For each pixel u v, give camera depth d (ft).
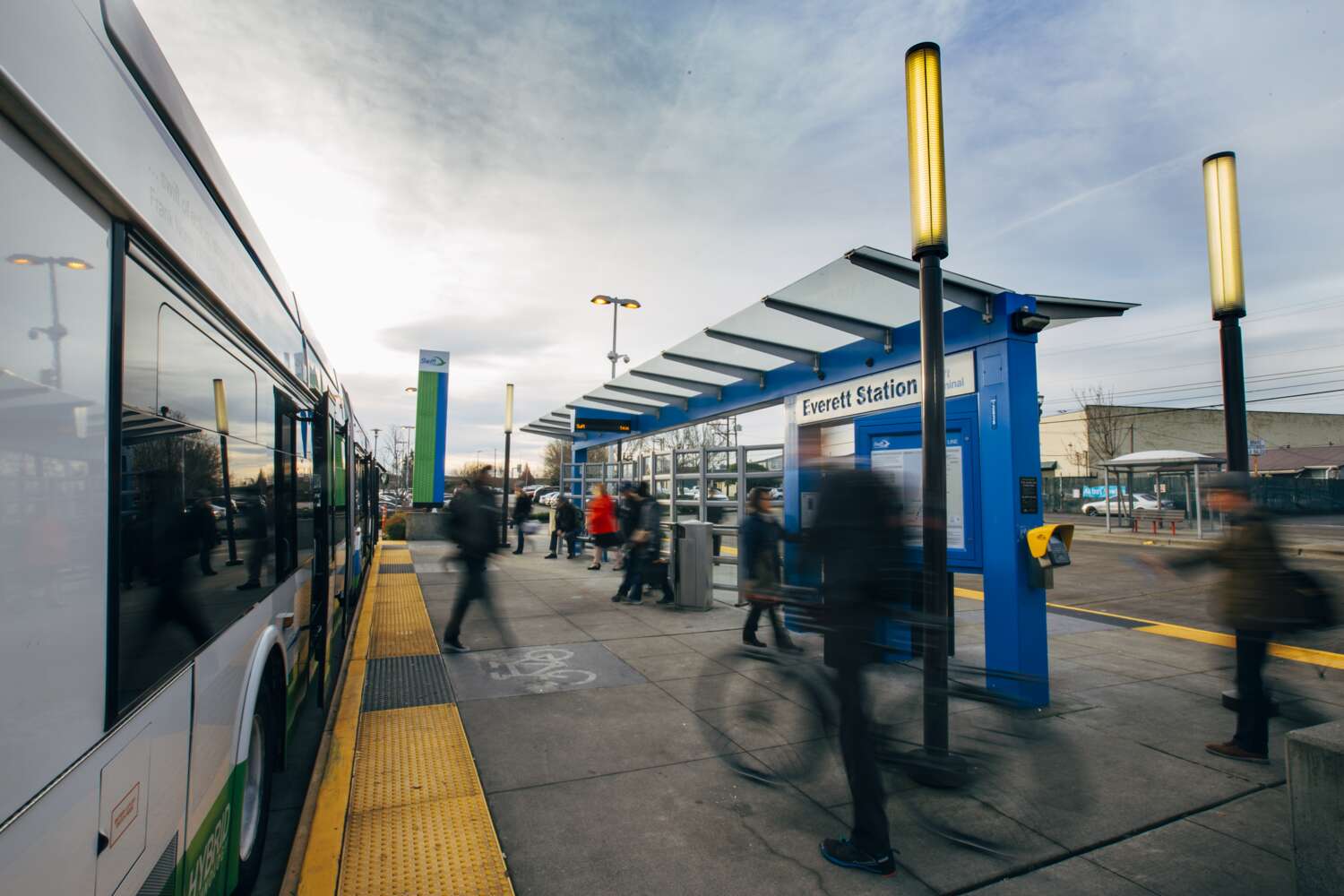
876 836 10.14
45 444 4.34
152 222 6.21
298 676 14.47
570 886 9.70
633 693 18.03
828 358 24.98
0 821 3.76
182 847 6.79
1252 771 13.60
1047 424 173.99
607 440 47.57
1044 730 12.17
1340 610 13.62
